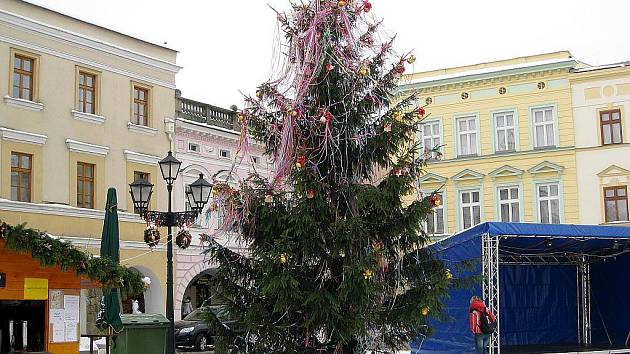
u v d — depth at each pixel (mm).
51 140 26172
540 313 22938
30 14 25750
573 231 18422
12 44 25109
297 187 9719
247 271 10438
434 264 10422
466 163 38438
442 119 39125
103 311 12305
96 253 27047
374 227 10016
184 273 30906
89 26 27859
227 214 10141
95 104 27984
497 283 17234
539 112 37406
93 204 27547
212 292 10508
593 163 36031
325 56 10078
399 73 10484
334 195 10016
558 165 36562
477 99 38500
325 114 9844
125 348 15133
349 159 10211
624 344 22438
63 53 26812
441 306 10570
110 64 28562
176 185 30922
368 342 10258
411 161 10273
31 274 10445
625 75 35750
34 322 10609
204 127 32250
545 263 22719
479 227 17391
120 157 28688
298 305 9859
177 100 31797
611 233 19031
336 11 10164
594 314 23516
